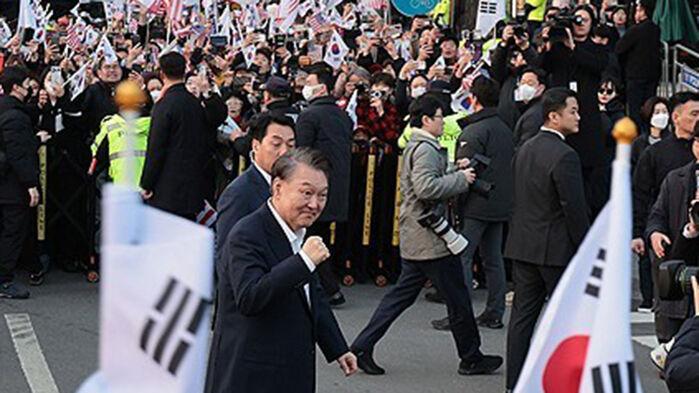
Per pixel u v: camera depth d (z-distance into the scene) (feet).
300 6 59.52
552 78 40.83
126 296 7.82
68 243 43.73
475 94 36.35
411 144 31.45
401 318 38.32
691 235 24.57
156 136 37.06
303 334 18.49
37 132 42.27
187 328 8.04
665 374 17.07
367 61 56.90
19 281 42.22
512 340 28.68
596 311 9.77
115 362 7.87
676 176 27.86
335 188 39.42
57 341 34.37
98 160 40.06
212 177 39.88
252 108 44.86
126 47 59.57
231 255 18.19
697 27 71.00
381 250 43.39
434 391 30.63
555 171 27.35
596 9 62.64
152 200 37.50
